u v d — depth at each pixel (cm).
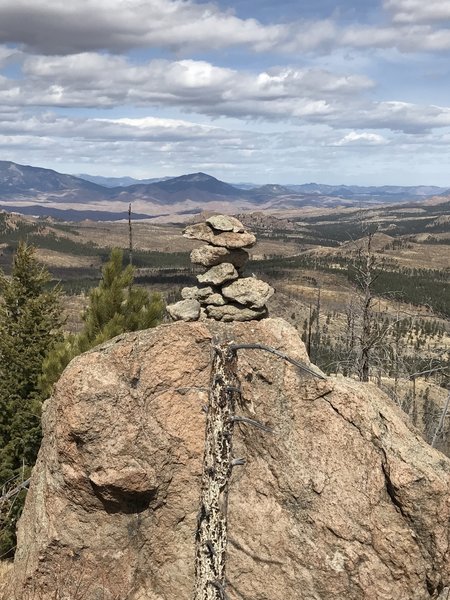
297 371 1520
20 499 2388
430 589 1377
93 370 1502
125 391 1498
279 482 1470
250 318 1652
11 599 1523
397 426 1498
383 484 1412
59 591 1482
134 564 1514
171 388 1547
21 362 2967
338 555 1402
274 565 1442
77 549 1494
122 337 1580
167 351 1561
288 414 1501
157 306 2305
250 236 1698
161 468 1504
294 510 1454
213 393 1105
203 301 1691
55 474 1533
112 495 1476
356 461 1441
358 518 1403
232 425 1127
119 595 1495
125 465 1467
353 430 1463
